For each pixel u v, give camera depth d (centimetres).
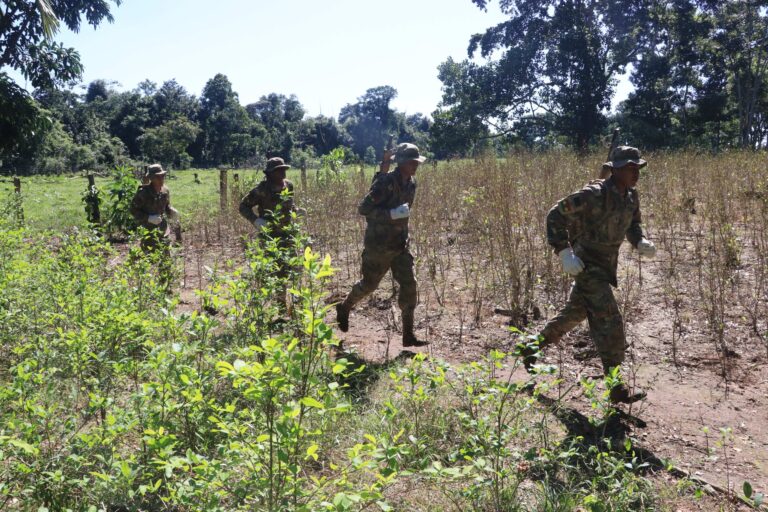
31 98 2242
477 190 1111
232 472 278
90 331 397
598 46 3584
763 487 353
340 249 995
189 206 1678
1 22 2169
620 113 4506
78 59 2312
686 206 1054
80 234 709
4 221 823
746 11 4056
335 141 12675
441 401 435
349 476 347
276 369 238
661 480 361
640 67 3775
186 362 362
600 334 448
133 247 641
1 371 463
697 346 561
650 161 1504
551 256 731
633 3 3597
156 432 287
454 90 3825
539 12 3700
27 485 300
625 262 829
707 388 482
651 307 660
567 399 462
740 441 404
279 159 650
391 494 338
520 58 3603
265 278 487
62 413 385
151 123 10056
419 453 359
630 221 451
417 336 619
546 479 344
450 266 866
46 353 407
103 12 2375
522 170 1357
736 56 4266
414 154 557
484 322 651
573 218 450
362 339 616
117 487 304
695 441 405
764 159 1425
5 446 301
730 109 4953
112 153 7125
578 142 3691
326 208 1196
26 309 515
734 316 618
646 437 410
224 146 10125
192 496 267
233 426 276
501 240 779
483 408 408
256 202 658
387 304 720
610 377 348
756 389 476
